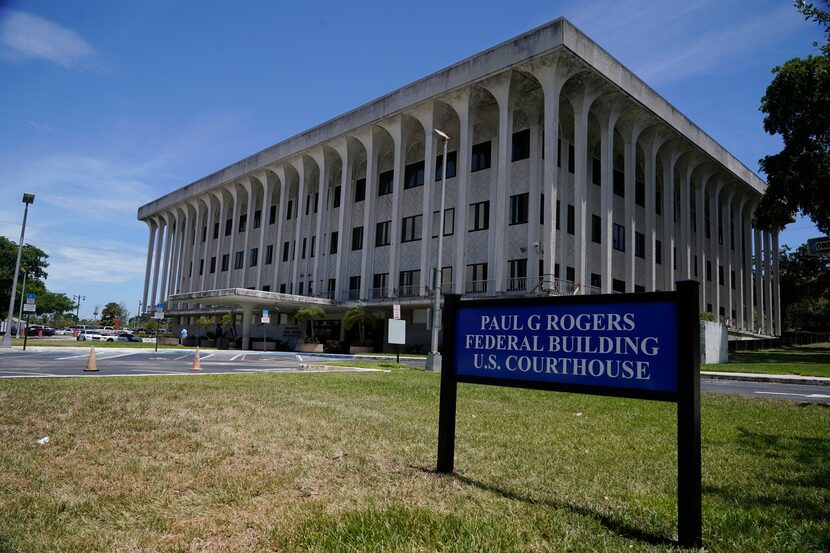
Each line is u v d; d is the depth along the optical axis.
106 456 5.45
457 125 39.22
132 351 30.59
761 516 4.17
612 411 9.70
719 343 29.38
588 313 4.28
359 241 45.84
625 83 34.97
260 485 4.64
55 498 4.15
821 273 62.12
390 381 14.37
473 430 7.51
